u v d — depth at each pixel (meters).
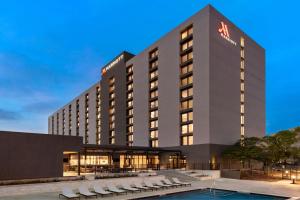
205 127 45.81
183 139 50.88
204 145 45.66
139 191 22.34
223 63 49.81
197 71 48.50
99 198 19.11
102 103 85.50
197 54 48.81
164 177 30.75
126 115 71.12
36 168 24.78
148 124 61.00
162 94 57.12
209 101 45.59
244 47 57.28
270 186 26.97
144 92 63.56
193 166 47.12
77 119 114.69
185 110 50.41
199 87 47.75
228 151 46.28
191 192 23.56
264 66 64.50
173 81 54.06
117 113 75.69
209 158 44.66
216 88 47.44
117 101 76.19
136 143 65.38
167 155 52.09
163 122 56.06
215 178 36.25
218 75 48.19
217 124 46.88
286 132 42.78
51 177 25.50
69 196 18.67
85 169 37.09
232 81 52.19
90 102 103.12
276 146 42.50
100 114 87.50
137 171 35.78
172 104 53.81
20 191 20.75
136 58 68.31
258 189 24.55
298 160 53.00
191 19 50.94
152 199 20.27
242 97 55.44
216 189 24.92
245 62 57.03
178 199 20.50
